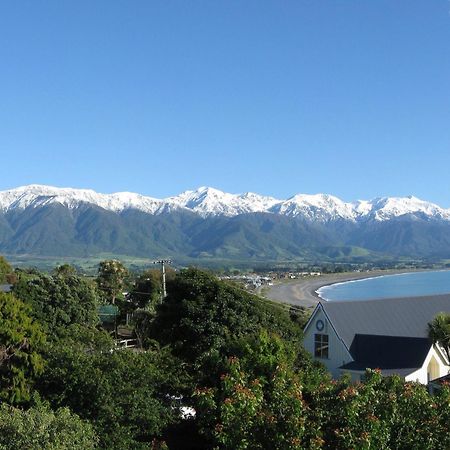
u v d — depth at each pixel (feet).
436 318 140.77
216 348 111.14
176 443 87.81
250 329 125.29
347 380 69.10
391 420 60.13
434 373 146.20
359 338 160.56
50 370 83.51
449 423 61.46
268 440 59.82
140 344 205.26
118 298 320.50
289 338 131.85
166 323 129.70
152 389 85.81
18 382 82.79
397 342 153.17
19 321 89.10
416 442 60.59
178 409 91.20
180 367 101.30
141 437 85.30
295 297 645.10
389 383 65.87
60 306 212.64
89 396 80.12
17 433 66.64
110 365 82.79
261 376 77.05
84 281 231.50
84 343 90.99
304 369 101.04
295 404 59.41
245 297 130.00
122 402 81.25
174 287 133.49
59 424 68.54
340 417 59.52
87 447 69.21
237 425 59.82
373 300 177.06
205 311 125.39
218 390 79.82
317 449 56.65
